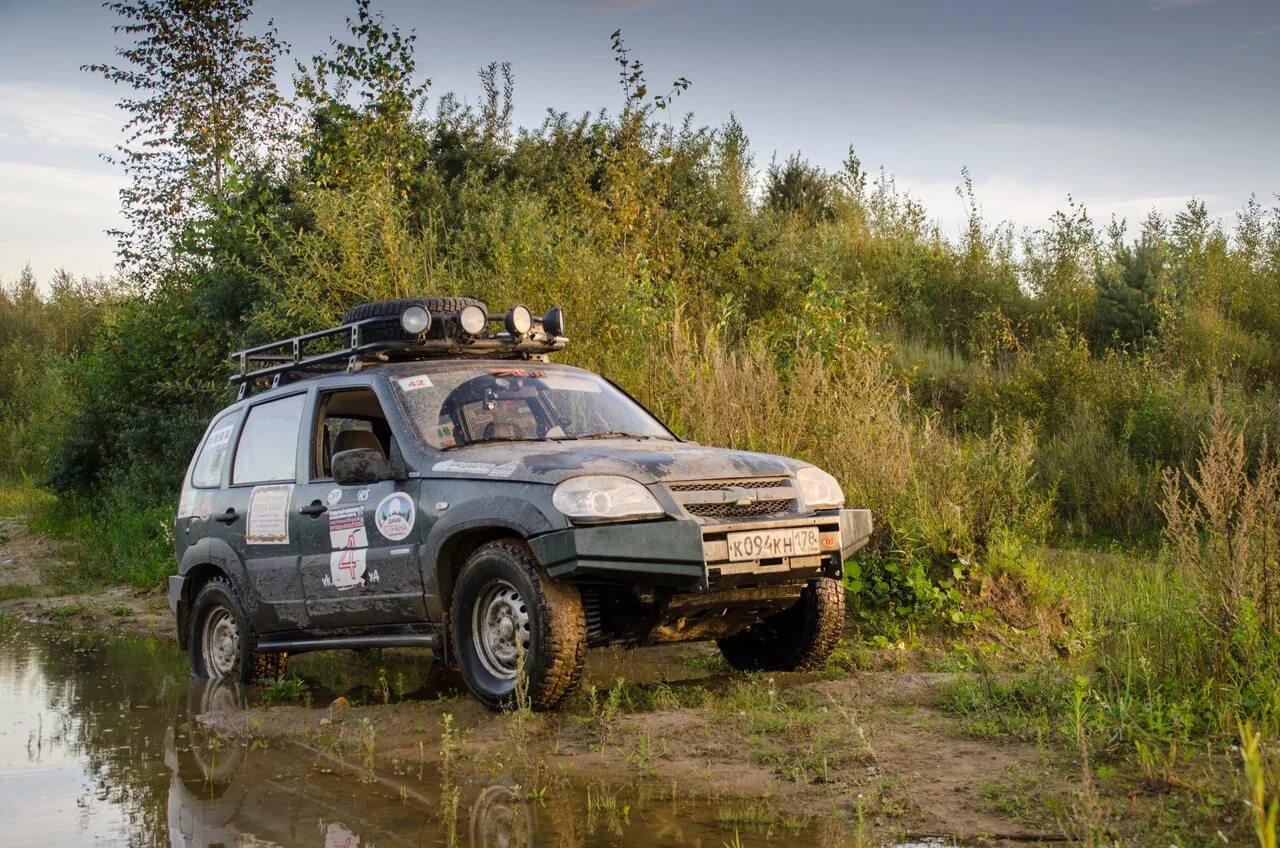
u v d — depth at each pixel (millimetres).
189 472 7715
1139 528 10906
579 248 11469
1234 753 4254
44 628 9680
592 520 5062
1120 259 17859
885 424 8820
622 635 5621
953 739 4805
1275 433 11414
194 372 14633
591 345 10453
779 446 8719
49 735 5809
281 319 11922
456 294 10961
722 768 4609
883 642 6855
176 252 15531
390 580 5949
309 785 4695
